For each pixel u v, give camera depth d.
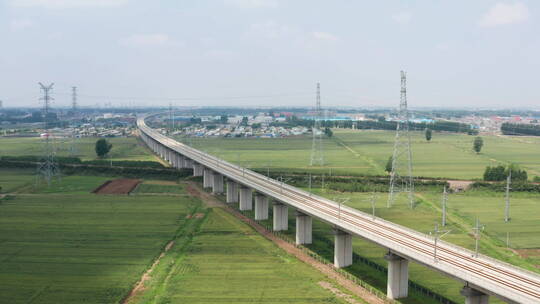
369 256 124.06
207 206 182.25
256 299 98.12
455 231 145.00
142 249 130.12
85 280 108.19
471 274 82.00
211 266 117.31
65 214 167.00
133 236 142.12
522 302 72.31
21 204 181.50
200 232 147.00
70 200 189.25
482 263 88.00
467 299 84.50
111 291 102.00
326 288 104.00
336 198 191.75
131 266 116.94
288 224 158.50
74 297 99.00
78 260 121.00
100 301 97.25
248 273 112.75
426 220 157.88
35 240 137.12
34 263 118.69
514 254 124.56
